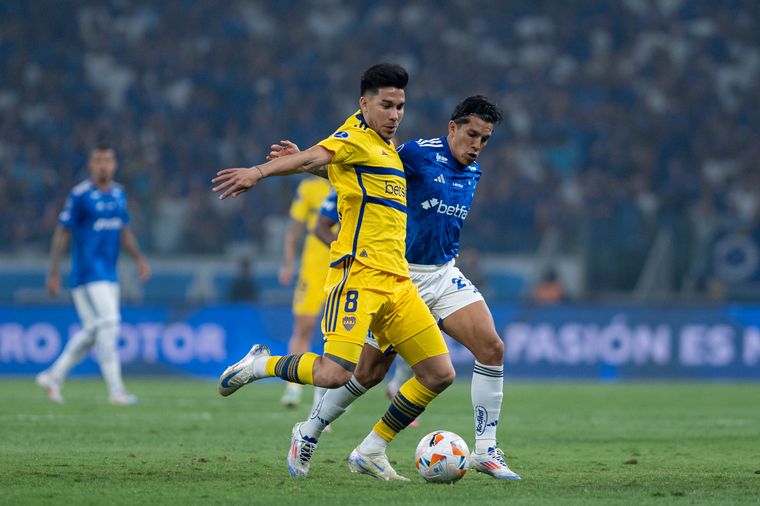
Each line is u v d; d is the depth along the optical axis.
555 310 59.22
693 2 102.25
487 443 20.77
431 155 20.95
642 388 52.44
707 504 16.80
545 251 67.69
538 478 20.45
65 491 17.67
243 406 39.38
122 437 27.91
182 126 85.62
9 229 72.00
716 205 80.81
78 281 39.81
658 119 88.50
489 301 59.50
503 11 100.56
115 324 39.81
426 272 21.17
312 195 37.00
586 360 59.16
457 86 91.81
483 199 76.75
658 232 66.56
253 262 66.75
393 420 20.09
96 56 94.38
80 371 56.12
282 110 87.62
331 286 19.45
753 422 35.06
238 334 57.28
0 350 55.62
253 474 20.30
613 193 79.94
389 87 19.20
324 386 19.05
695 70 94.75
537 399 44.97
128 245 41.16
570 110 89.25
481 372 20.94
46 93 88.50
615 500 17.14
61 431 29.27
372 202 19.17
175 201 77.00
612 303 59.47
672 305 59.44
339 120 87.50
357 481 19.52
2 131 82.94
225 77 89.56
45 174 79.06
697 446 27.47
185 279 66.12
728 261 66.56
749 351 59.34
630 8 100.81
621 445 27.69
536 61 94.44
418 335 19.73
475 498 17.30
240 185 17.86
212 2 97.94
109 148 39.25
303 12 99.19
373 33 95.44
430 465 19.42
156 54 92.75
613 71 94.06
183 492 17.64
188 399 42.72
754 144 88.81
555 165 86.62
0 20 93.88
